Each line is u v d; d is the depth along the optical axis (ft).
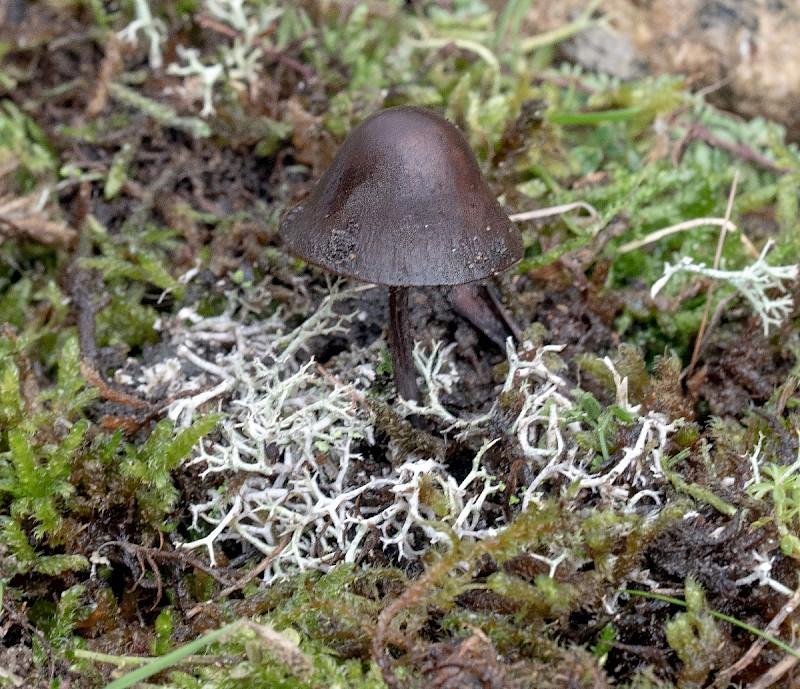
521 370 0.67
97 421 0.69
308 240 0.63
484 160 0.77
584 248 0.74
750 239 0.77
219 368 0.69
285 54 0.82
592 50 0.85
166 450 0.64
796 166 0.78
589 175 0.79
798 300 0.72
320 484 0.66
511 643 0.60
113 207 0.77
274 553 0.64
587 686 0.59
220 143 0.79
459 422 0.67
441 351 0.69
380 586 0.64
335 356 0.70
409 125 0.62
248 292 0.73
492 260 0.62
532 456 0.65
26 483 0.63
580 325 0.72
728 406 0.70
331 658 0.60
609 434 0.66
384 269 0.62
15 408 0.66
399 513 0.65
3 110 0.82
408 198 0.62
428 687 0.59
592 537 0.61
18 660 0.61
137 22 0.81
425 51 0.85
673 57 0.84
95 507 0.64
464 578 0.60
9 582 0.63
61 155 0.79
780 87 0.83
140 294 0.74
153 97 0.80
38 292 0.75
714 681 0.60
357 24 0.83
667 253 0.76
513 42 0.85
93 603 0.63
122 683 0.57
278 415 0.67
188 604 0.64
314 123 0.78
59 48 0.84
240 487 0.65
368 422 0.67
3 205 0.75
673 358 0.68
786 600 0.62
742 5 0.83
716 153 0.81
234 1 0.81
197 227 0.76
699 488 0.64
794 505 0.63
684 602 0.61
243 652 0.61
